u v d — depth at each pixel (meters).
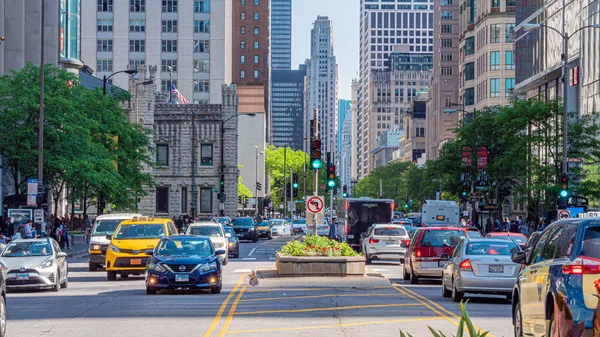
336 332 16.34
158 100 112.62
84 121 51.91
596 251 11.41
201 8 139.88
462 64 138.50
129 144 60.84
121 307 21.55
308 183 170.38
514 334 15.30
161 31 139.75
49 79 51.06
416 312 20.20
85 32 139.38
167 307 21.48
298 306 21.70
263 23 190.75
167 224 34.06
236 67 190.25
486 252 23.05
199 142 101.06
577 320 10.91
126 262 32.28
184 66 139.62
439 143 164.38
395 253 43.66
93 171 51.25
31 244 28.48
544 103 56.28
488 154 65.94
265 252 56.16
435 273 30.03
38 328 17.22
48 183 52.44
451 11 166.12
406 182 136.75
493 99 122.19
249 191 140.75
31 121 50.06
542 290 12.34
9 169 57.78
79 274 36.41
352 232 53.41
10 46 65.94
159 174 100.62
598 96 71.81
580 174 53.28
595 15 72.56
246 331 16.50
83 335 16.06
